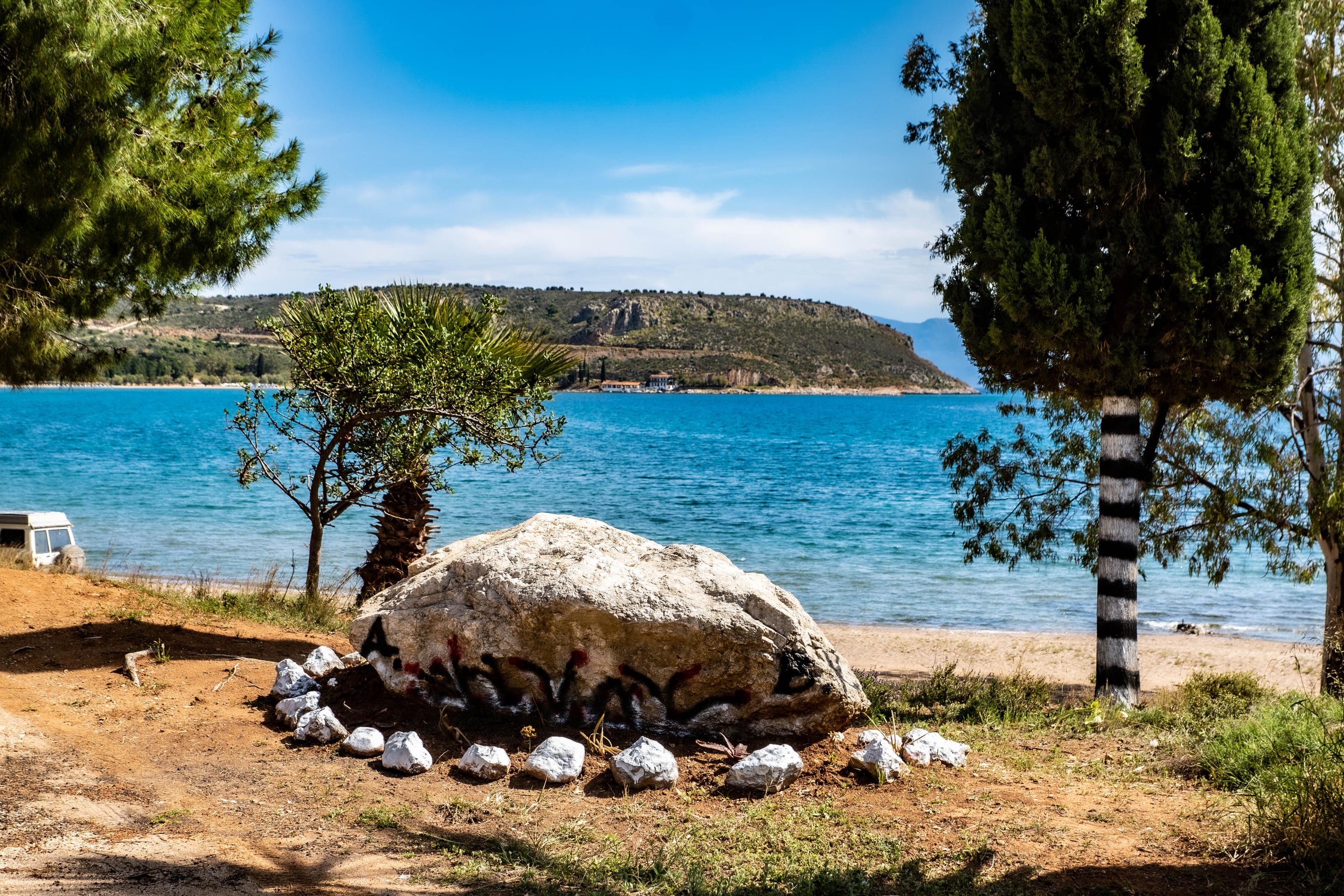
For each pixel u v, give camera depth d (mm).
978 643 16812
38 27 7039
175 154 8891
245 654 8156
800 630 6051
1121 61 8211
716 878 4215
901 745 6145
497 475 49844
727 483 47000
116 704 6426
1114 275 8648
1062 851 4496
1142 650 16797
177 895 3754
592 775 5551
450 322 10875
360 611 6828
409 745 5578
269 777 5363
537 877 4176
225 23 9484
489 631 6238
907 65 11680
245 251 9758
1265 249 8375
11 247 7988
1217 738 6348
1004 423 110188
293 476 11125
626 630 6031
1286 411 11758
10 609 8469
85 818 4562
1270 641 17625
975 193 9555
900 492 43688
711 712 6094
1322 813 4320
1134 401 9086
